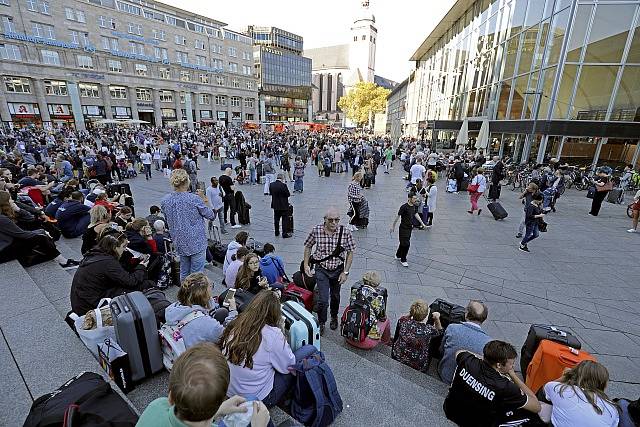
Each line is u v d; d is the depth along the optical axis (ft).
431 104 132.46
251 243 21.08
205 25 229.66
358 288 14.48
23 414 7.73
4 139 87.04
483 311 12.15
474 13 87.25
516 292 20.45
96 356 9.82
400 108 207.31
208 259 22.39
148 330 9.36
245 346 7.92
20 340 10.40
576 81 54.24
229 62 247.09
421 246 28.02
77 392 6.79
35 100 149.28
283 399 9.09
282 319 9.81
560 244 28.94
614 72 52.49
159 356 9.74
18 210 19.93
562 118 56.34
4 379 8.80
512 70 67.36
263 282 14.14
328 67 556.51
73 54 158.20
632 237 30.94
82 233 25.02
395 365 13.00
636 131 51.49
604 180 37.58
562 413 8.38
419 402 10.31
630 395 12.70
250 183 56.39
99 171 47.44
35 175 34.50
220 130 171.83
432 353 13.38
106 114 175.42
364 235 30.71
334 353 12.73
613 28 50.98
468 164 59.88
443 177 68.08
